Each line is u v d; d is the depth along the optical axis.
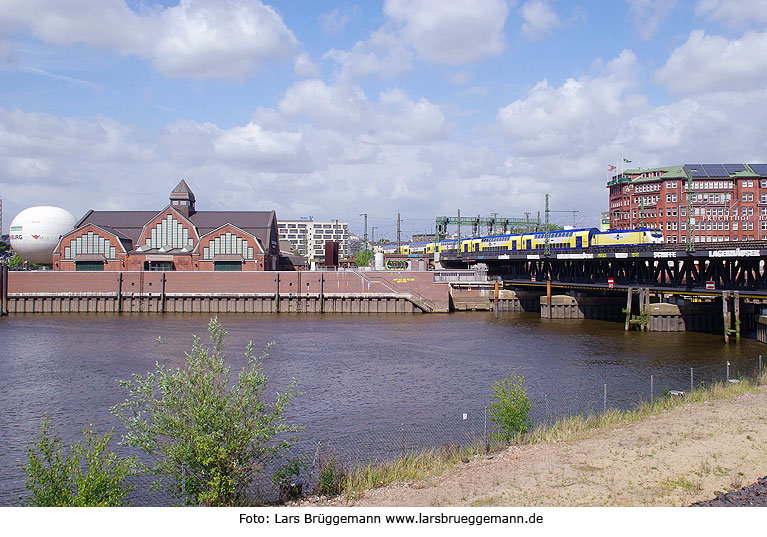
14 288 113.06
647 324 85.12
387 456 31.42
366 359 63.03
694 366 57.31
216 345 23.59
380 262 125.38
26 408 43.88
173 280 116.12
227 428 21.69
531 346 71.56
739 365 57.31
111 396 47.16
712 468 24.23
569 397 44.94
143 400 23.23
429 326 92.50
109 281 115.44
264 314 111.44
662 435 28.89
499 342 75.00
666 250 76.38
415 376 54.41
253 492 25.12
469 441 33.34
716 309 85.62
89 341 75.00
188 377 22.44
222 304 115.38
